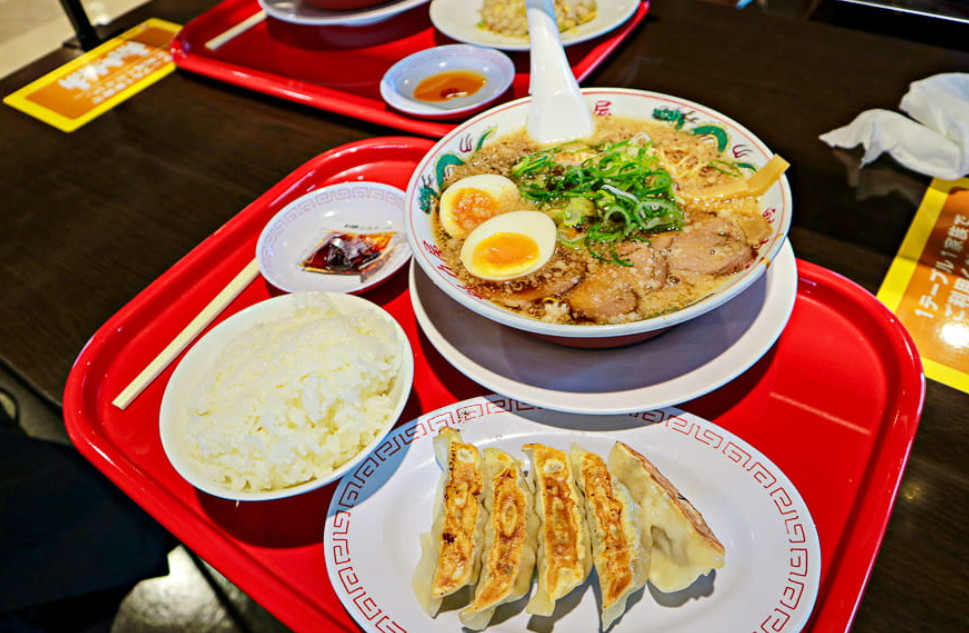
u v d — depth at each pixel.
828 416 0.35
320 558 0.32
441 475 0.34
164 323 0.44
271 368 0.35
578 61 0.60
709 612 0.28
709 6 0.66
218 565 0.32
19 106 0.65
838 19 0.65
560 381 0.34
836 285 0.39
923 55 0.57
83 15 0.72
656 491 0.30
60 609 0.41
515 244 0.39
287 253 0.47
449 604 0.29
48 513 0.46
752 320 0.36
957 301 0.39
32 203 0.55
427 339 0.41
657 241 0.38
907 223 0.44
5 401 0.49
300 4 0.71
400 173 0.53
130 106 0.64
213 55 0.67
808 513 0.29
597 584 0.30
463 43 0.63
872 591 0.29
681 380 0.34
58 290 0.47
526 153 0.44
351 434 0.34
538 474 0.31
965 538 0.30
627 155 0.42
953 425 0.34
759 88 0.56
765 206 0.37
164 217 0.52
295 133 0.58
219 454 0.33
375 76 0.63
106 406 0.40
